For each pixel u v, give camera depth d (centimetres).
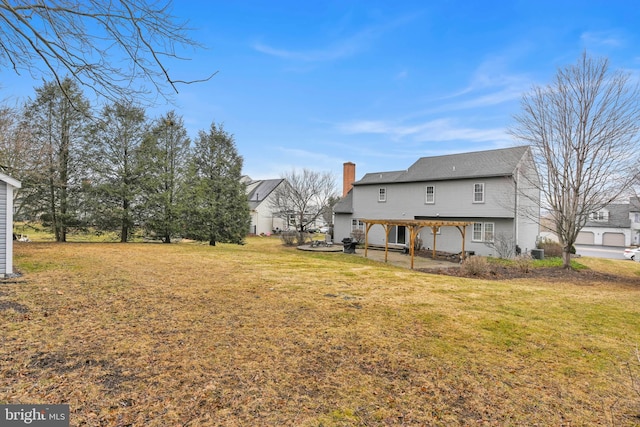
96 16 450
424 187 2155
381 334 447
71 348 360
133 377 307
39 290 589
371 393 299
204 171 2092
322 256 1789
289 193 3250
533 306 638
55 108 1537
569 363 380
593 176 1336
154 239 1928
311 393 295
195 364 338
